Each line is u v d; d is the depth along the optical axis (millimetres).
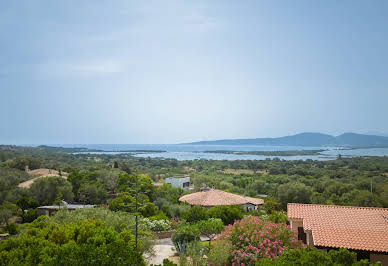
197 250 13922
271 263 9102
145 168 104438
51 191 37469
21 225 29000
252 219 14500
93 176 43406
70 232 11664
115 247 9633
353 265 8594
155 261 14289
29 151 182625
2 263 9156
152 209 26844
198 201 29188
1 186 40438
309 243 13805
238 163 135625
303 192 40562
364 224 13469
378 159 127750
